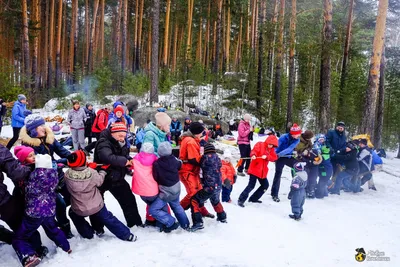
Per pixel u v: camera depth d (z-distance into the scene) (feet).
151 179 14.57
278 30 69.10
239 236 15.62
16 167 10.85
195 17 112.57
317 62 94.27
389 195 28.66
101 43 109.91
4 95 55.31
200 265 12.12
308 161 25.27
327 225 19.60
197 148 15.96
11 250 12.34
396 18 86.58
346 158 27.35
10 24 96.37
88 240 13.58
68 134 40.06
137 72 83.30
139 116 50.16
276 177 23.66
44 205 11.22
